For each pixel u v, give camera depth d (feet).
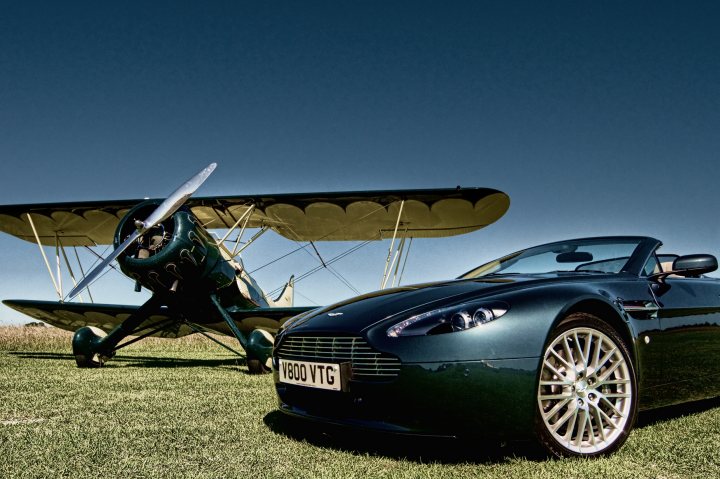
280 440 7.98
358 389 7.12
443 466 6.59
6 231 31.04
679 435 8.03
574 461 6.72
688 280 9.82
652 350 8.21
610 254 10.06
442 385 6.61
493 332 6.76
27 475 6.16
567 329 7.23
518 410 6.60
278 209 27.37
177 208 21.40
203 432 8.50
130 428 8.79
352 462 6.79
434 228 29.89
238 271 25.54
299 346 8.24
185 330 30.99
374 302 8.21
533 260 10.93
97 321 31.09
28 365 22.62
